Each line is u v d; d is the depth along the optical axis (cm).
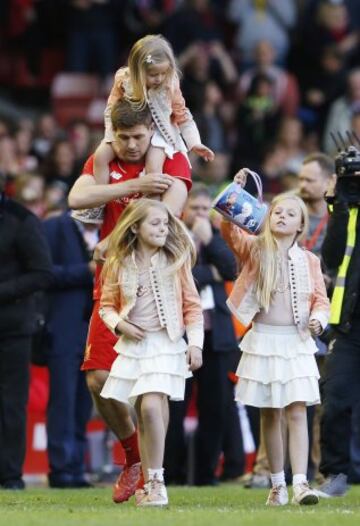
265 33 6631
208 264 3619
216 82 6362
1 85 7319
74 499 2881
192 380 3678
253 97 6053
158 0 6706
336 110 6081
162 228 2541
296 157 5962
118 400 2531
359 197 2888
